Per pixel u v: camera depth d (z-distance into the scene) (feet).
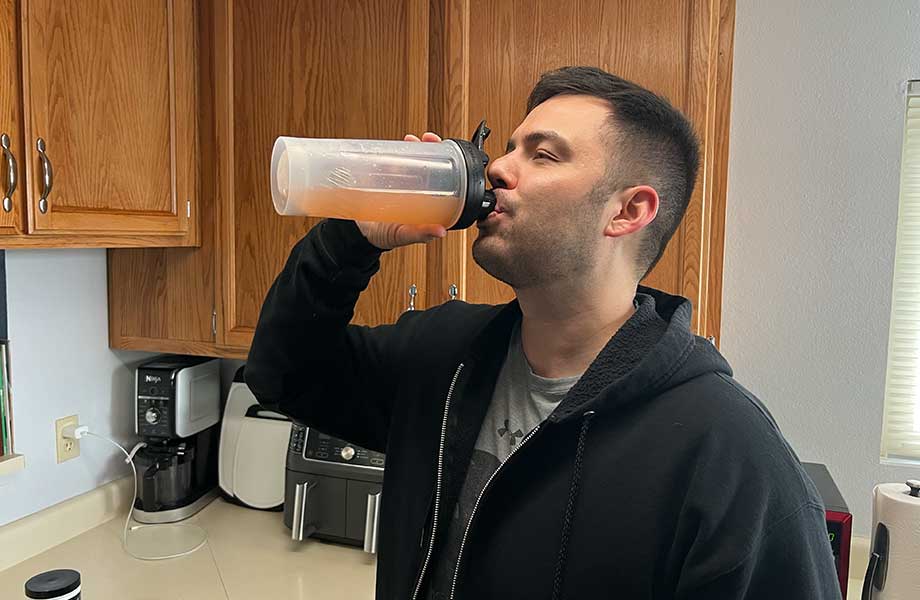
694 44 4.43
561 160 2.51
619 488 2.39
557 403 2.72
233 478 6.28
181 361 6.26
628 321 2.63
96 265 5.80
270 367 3.06
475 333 3.11
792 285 5.05
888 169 4.83
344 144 2.44
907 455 5.22
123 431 6.18
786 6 4.91
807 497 2.29
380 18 4.92
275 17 5.14
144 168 4.94
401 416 3.17
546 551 2.44
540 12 4.68
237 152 5.32
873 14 4.77
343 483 5.49
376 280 5.11
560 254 2.51
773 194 5.03
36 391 5.33
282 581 5.01
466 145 2.52
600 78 2.69
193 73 5.34
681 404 2.44
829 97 4.88
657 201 2.65
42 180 4.10
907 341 5.16
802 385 5.10
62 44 4.22
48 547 5.39
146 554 5.33
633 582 2.31
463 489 2.81
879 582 4.02
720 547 2.18
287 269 3.01
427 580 2.78
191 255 5.57
